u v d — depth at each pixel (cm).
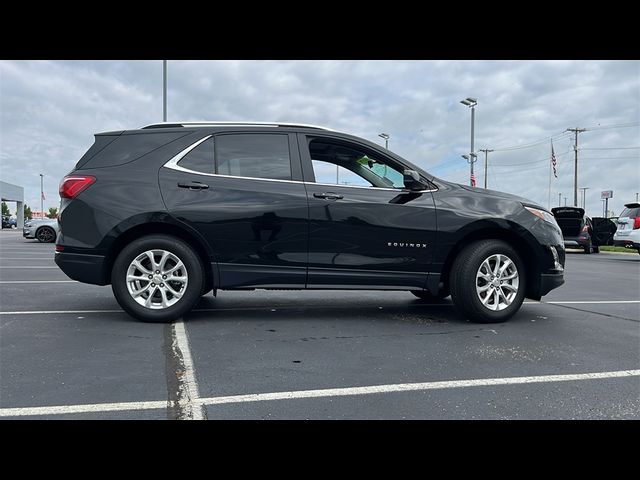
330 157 487
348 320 491
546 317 521
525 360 363
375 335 430
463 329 459
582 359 368
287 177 466
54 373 318
